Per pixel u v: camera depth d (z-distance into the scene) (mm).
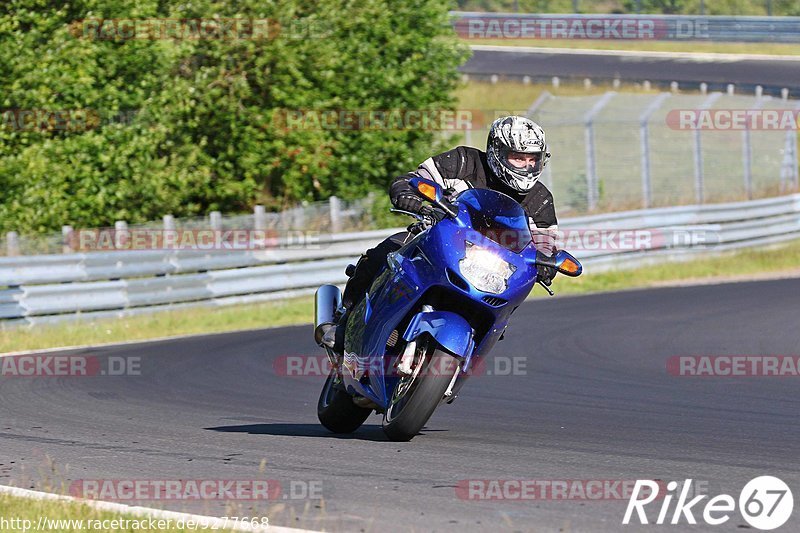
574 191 97875
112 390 32625
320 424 26828
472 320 21688
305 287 64250
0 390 32281
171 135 72500
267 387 33875
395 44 79938
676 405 29859
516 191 22406
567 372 36906
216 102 73062
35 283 51719
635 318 52312
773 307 55500
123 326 51312
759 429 25562
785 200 92188
